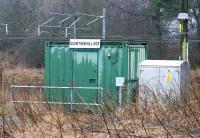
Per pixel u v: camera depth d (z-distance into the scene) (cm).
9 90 1648
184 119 1190
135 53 1791
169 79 1564
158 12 5469
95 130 1154
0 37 5209
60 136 1131
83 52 1769
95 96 1725
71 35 5000
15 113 1429
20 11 6069
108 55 1739
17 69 5469
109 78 1739
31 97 1524
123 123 1192
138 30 5831
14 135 1181
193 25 5669
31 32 5919
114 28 5938
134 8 5947
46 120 1272
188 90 1451
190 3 5441
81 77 1770
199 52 5375
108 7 5975
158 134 1088
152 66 1590
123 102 1568
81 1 5931
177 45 5400
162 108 1266
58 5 6091
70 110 1495
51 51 1800
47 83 1803
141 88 1562
